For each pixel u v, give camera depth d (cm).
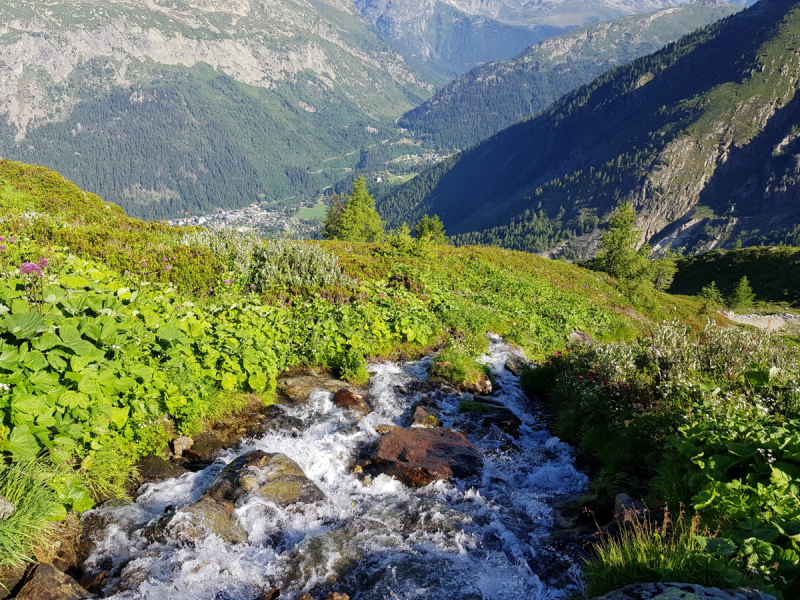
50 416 524
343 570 495
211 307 1095
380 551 529
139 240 1636
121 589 447
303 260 1588
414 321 1368
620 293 3269
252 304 1206
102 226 1997
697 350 1048
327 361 1127
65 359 582
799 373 841
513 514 622
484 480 725
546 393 1213
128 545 507
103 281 1023
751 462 521
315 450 768
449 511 613
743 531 414
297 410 902
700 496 477
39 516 461
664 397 831
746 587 345
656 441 702
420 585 473
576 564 501
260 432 805
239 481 615
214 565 488
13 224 1523
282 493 613
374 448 770
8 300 614
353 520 594
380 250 2428
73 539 502
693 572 378
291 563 502
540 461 805
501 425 943
